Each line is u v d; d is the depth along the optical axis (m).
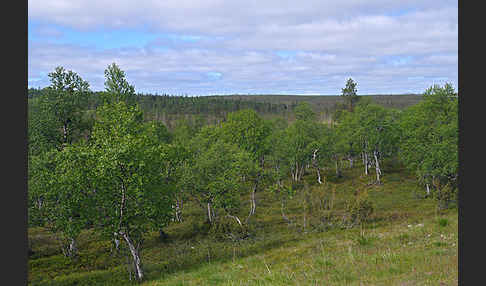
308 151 68.56
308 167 90.44
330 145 73.31
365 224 33.91
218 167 38.19
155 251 32.44
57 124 36.69
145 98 190.88
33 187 29.17
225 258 26.17
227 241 32.56
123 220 23.33
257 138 58.53
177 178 35.75
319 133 76.75
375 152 66.81
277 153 67.44
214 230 35.94
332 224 34.44
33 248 34.16
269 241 30.28
